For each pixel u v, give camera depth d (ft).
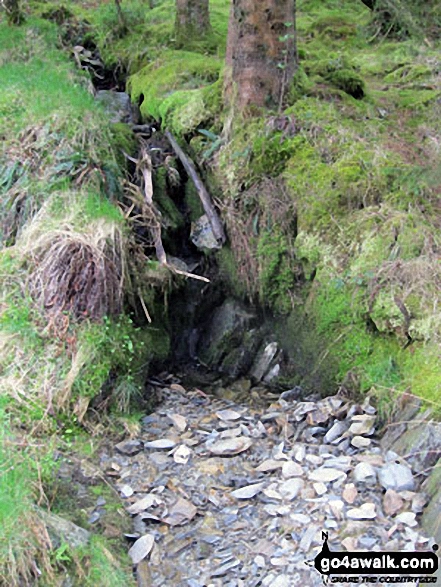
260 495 10.14
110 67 21.97
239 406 13.00
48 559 8.41
